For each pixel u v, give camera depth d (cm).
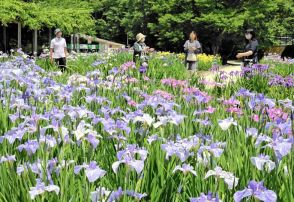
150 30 4728
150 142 348
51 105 507
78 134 328
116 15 5703
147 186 292
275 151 303
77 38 4025
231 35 4281
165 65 1442
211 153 314
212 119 489
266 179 287
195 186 292
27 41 3544
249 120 466
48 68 1369
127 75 826
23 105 453
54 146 343
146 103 486
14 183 278
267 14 4094
